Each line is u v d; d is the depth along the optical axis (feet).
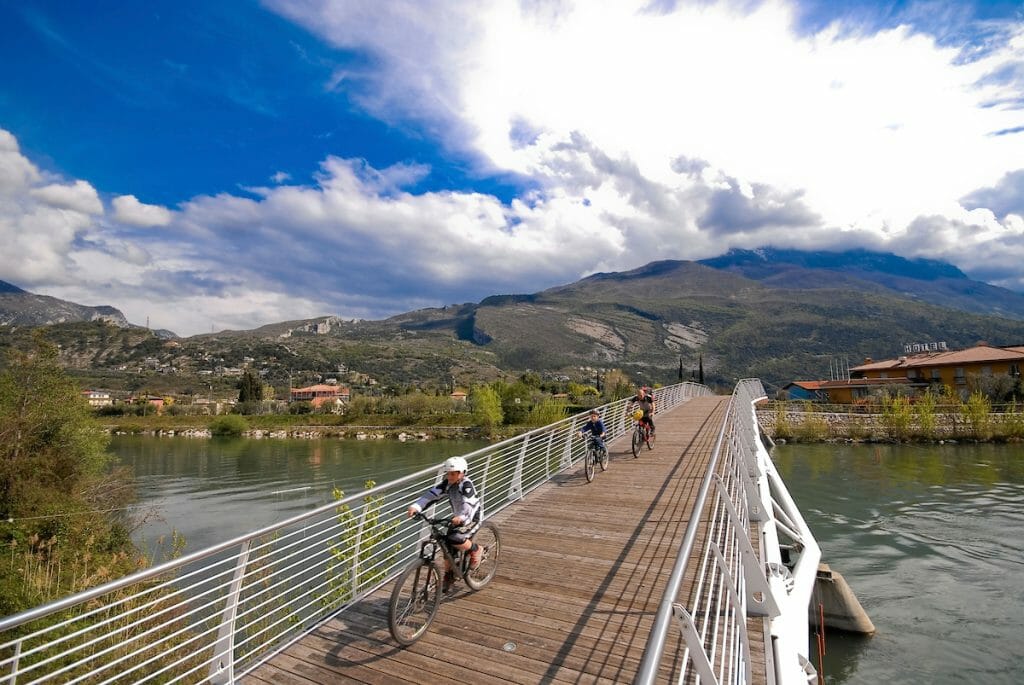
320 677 16.19
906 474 106.01
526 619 19.36
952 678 37.19
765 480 39.81
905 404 154.40
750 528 27.61
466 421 260.42
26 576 43.29
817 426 153.28
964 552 60.95
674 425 72.43
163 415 347.97
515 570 23.94
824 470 113.09
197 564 62.18
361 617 19.99
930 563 57.93
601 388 302.66
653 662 7.91
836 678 37.60
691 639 10.51
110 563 52.24
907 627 44.09
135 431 302.86
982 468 109.50
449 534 19.45
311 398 473.26
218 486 134.72
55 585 43.96
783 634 18.19
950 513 77.15
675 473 41.55
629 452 51.93
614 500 34.76
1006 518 73.77
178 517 99.71
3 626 11.22
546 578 22.95
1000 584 51.93
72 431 79.56
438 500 19.53
